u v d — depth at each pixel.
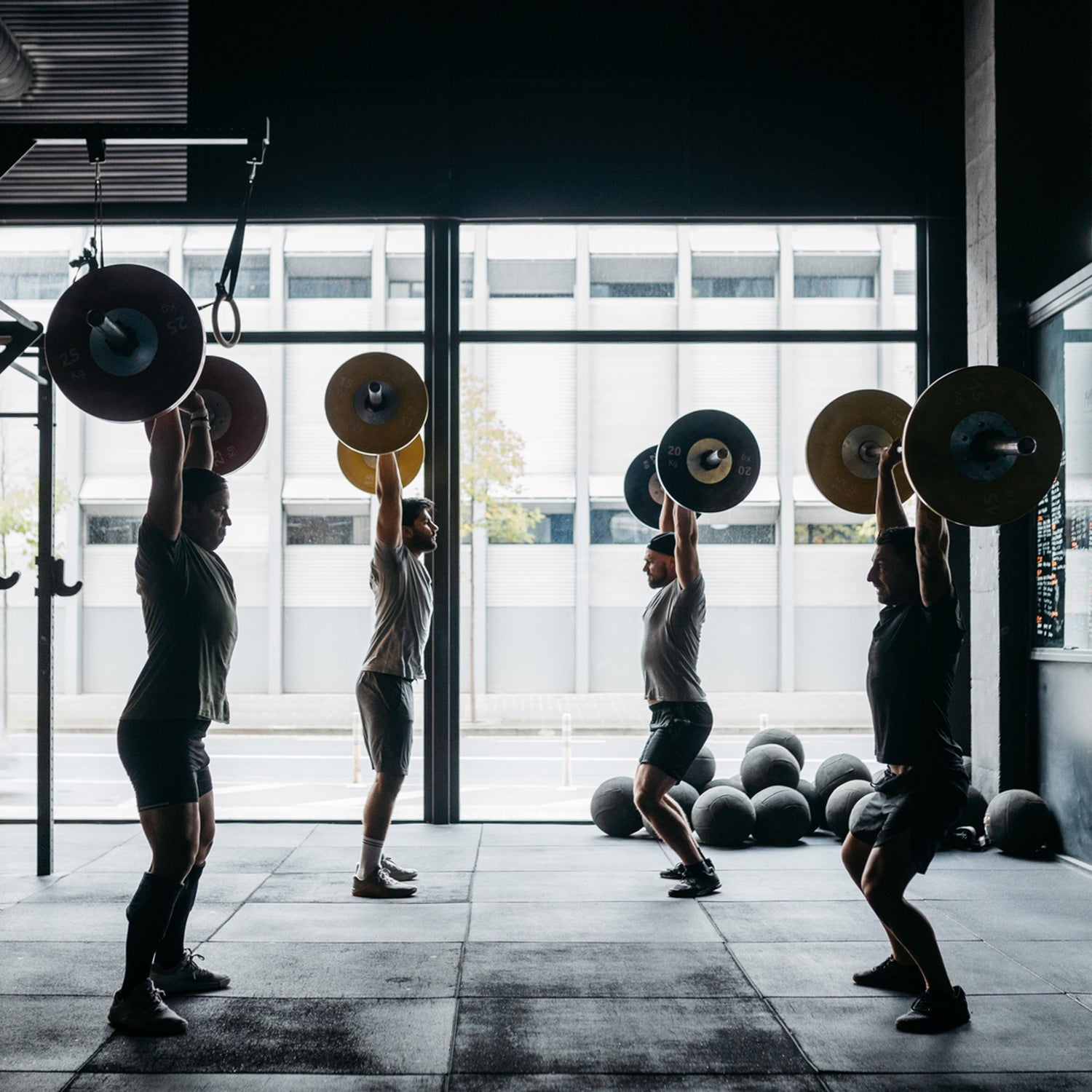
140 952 3.17
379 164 6.64
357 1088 2.84
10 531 8.18
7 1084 2.85
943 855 5.71
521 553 7.18
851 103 6.68
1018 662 6.08
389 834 6.21
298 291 6.84
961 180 6.68
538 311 6.84
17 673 8.23
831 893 4.85
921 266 6.78
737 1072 2.95
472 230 6.81
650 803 4.79
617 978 3.71
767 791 6.02
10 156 3.75
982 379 3.26
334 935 4.20
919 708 3.25
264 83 6.66
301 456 7.07
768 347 6.96
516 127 6.67
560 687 7.31
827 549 7.21
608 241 6.88
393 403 4.64
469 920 4.42
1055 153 6.20
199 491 3.44
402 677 4.80
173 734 3.21
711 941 4.13
